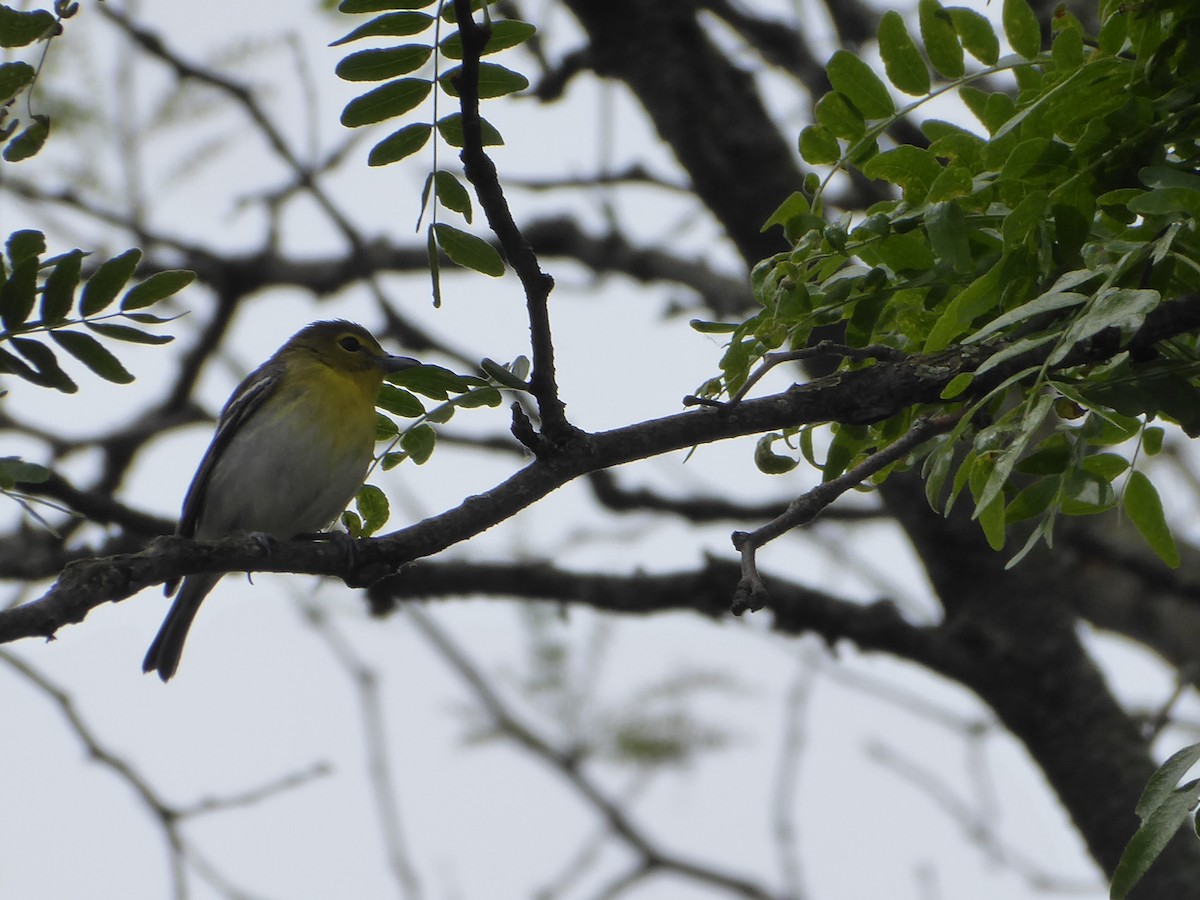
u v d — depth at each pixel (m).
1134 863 5.54
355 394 14.17
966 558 13.68
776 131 14.45
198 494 14.23
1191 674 13.95
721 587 14.58
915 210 7.79
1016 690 13.56
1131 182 7.26
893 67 7.85
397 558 8.03
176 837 14.82
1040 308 6.43
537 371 7.77
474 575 15.24
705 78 14.42
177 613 14.23
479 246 7.49
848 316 7.98
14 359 7.16
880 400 7.87
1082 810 13.23
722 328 8.15
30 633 6.92
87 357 7.21
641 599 14.73
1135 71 7.13
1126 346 7.01
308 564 7.88
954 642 13.76
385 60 7.10
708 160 14.29
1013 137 7.42
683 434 8.08
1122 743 13.31
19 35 7.09
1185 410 6.95
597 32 14.71
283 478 13.75
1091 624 17.31
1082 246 7.09
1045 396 6.38
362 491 9.30
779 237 14.09
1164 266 7.02
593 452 8.05
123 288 7.14
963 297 7.16
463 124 6.84
